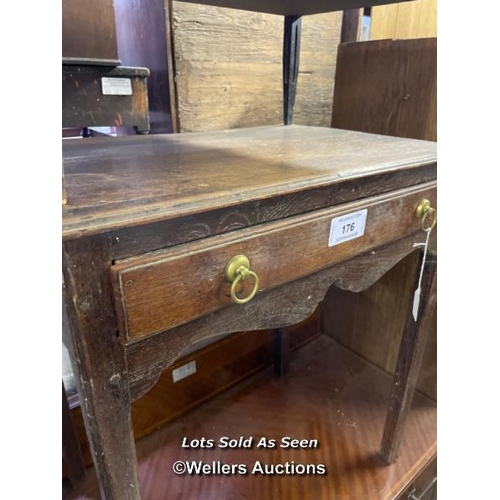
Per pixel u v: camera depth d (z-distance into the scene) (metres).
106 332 0.35
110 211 0.33
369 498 0.82
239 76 1.06
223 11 0.97
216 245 0.38
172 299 0.37
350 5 0.79
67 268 0.31
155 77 1.01
